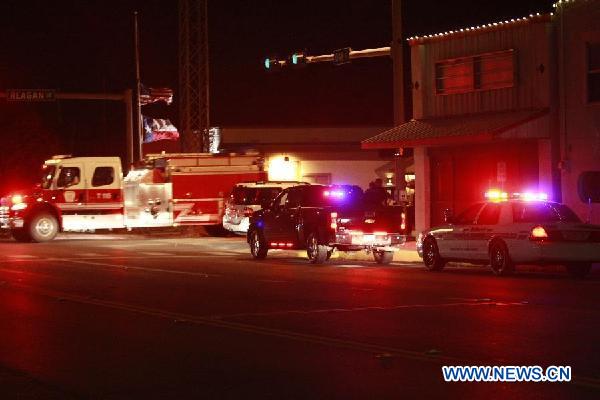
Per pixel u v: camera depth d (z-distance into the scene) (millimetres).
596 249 21875
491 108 32188
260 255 29094
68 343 13250
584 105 29234
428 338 13016
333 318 15141
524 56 30938
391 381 10328
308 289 19641
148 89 55312
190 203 40375
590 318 14742
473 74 32812
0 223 39469
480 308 16094
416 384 10148
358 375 10695
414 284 20531
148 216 39875
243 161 41031
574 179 29562
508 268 22562
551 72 30141
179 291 19641
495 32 31938
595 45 29031
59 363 11789
